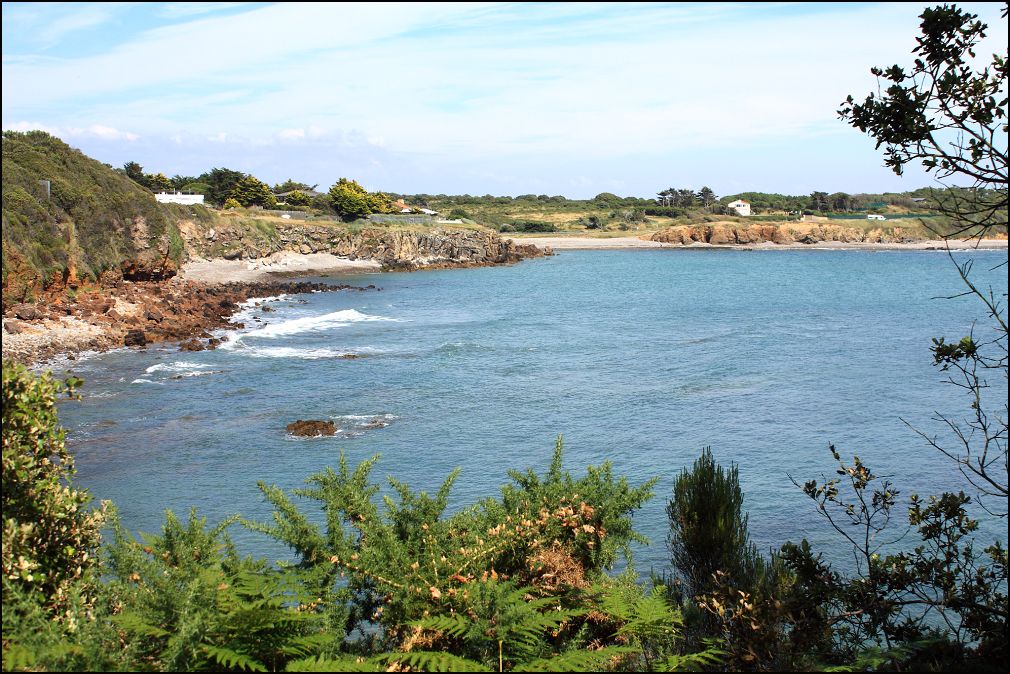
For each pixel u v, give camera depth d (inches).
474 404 1389.0
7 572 248.7
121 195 3024.1
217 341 1969.7
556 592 307.1
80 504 308.7
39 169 2704.2
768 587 314.7
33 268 2178.9
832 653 299.9
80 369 1603.1
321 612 275.6
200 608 243.3
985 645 266.1
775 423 1247.5
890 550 724.0
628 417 1295.5
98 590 282.4
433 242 5113.2
